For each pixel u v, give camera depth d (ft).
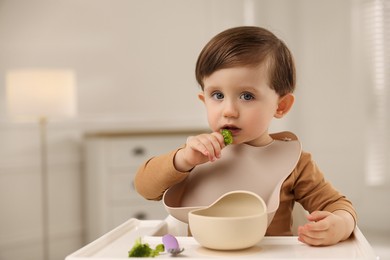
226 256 2.17
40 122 10.27
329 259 2.06
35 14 10.60
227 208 2.42
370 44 12.35
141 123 11.66
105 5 11.32
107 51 11.34
